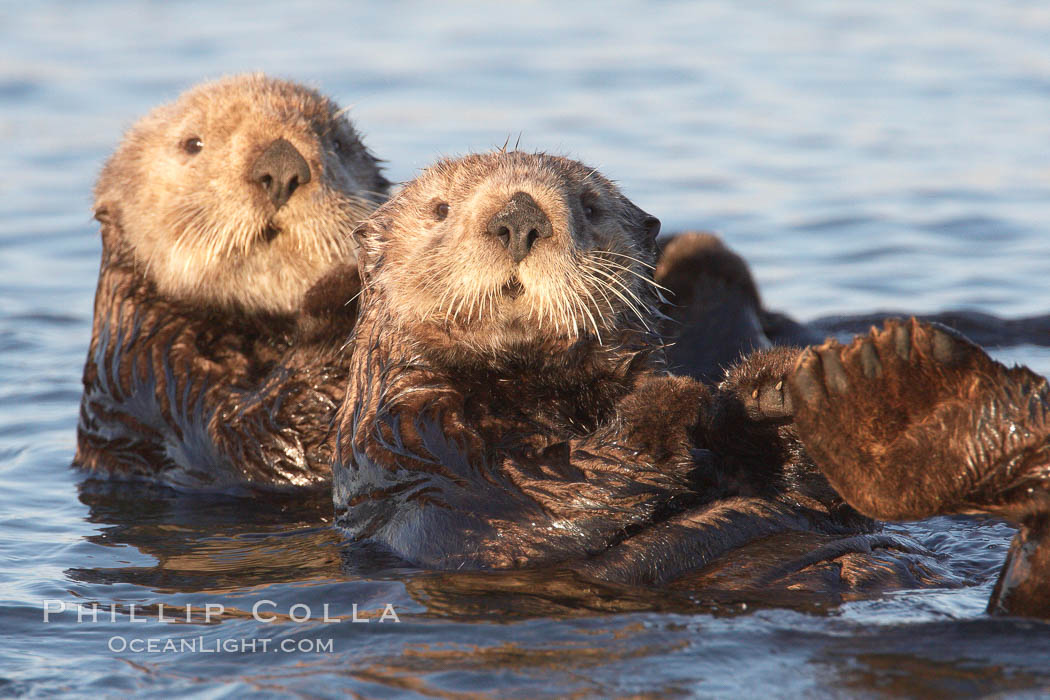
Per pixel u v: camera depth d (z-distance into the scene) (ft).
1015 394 35.17
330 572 44.19
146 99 153.48
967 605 38.24
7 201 118.73
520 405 48.57
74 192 122.01
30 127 144.05
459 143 131.64
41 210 116.47
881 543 44.60
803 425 36.65
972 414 35.27
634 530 42.63
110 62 175.42
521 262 44.78
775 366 44.86
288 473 61.62
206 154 65.62
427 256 47.62
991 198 112.78
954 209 110.01
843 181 120.57
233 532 53.52
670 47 187.93
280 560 47.70
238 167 64.08
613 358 49.16
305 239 64.75
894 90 158.51
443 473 44.47
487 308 45.83
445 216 49.29
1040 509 35.24
